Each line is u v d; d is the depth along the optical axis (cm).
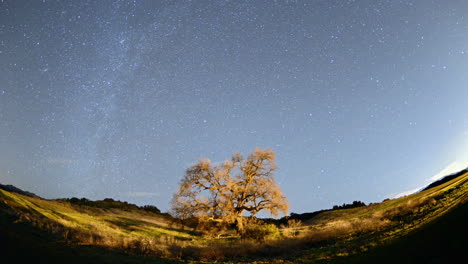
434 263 998
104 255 1803
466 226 1052
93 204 6494
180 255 2394
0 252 1422
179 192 4547
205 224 4444
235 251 2670
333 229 3053
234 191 4638
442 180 5188
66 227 2612
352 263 1561
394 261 1239
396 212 3166
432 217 1972
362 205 6750
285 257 2319
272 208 4638
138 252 2172
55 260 1484
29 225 2048
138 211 7219
